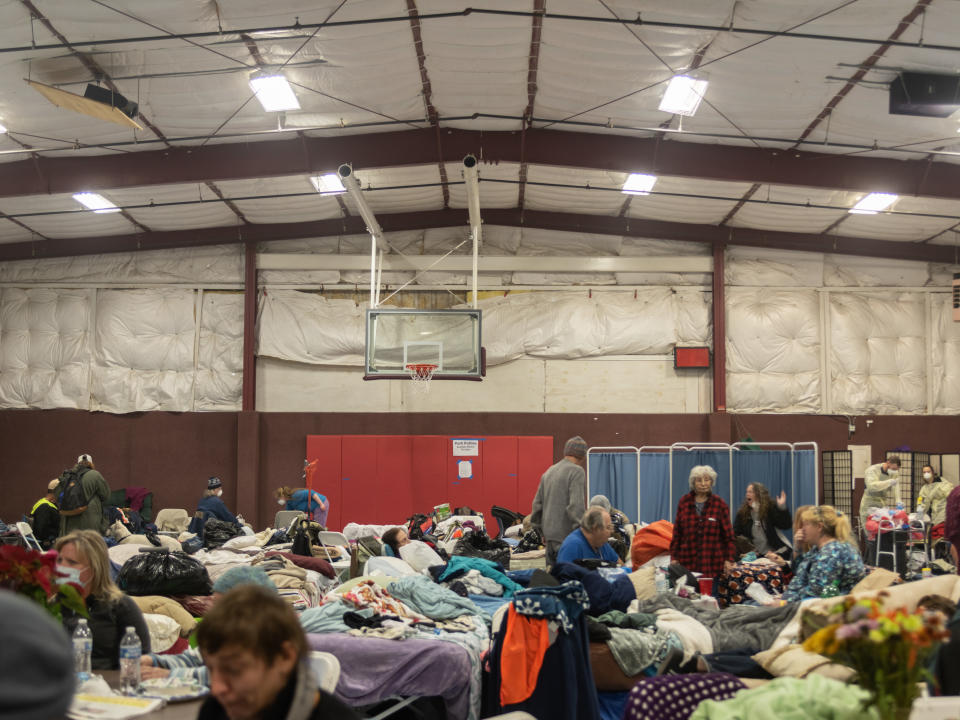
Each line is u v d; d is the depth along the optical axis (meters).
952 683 3.58
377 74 10.48
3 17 8.45
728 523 7.55
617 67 10.15
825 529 6.07
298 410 16.08
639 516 13.14
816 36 8.83
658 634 5.58
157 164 12.20
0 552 3.20
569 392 16.08
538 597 4.84
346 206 15.36
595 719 4.84
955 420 15.69
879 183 11.92
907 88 9.45
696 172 12.14
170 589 6.03
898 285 16.00
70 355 15.98
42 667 1.38
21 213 14.10
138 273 16.17
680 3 8.58
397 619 5.41
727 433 15.58
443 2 8.93
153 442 15.86
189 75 10.01
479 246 16.27
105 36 8.98
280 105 10.77
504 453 15.91
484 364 14.86
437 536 12.46
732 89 10.38
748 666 4.79
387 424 16.00
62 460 15.79
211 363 16.02
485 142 12.36
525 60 10.33
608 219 15.89
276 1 8.63
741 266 16.05
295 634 2.06
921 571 10.82
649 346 16.03
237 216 15.35
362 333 16.05
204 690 3.61
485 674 5.35
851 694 2.84
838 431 15.70
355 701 4.81
